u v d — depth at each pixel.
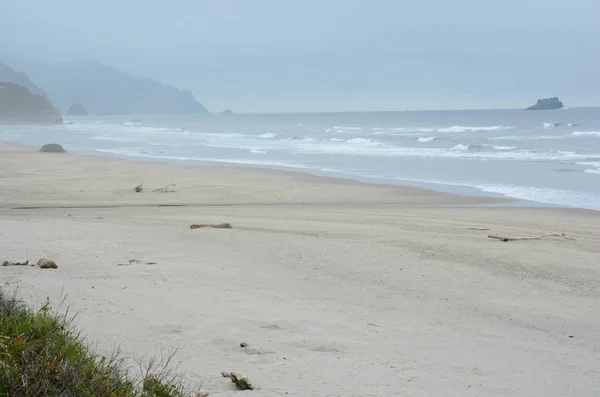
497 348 8.60
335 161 50.62
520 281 13.01
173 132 117.25
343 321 9.57
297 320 9.38
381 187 34.03
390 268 13.78
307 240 16.80
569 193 30.95
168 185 34.12
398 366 7.41
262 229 18.97
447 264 14.28
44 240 15.81
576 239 18.23
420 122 141.38
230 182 36.12
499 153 55.59
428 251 15.71
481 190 32.59
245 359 7.37
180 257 14.32
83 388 4.94
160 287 11.09
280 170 43.22
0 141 85.81
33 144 77.88
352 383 6.63
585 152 54.78
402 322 9.77
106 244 15.59
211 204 27.86
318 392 6.25
